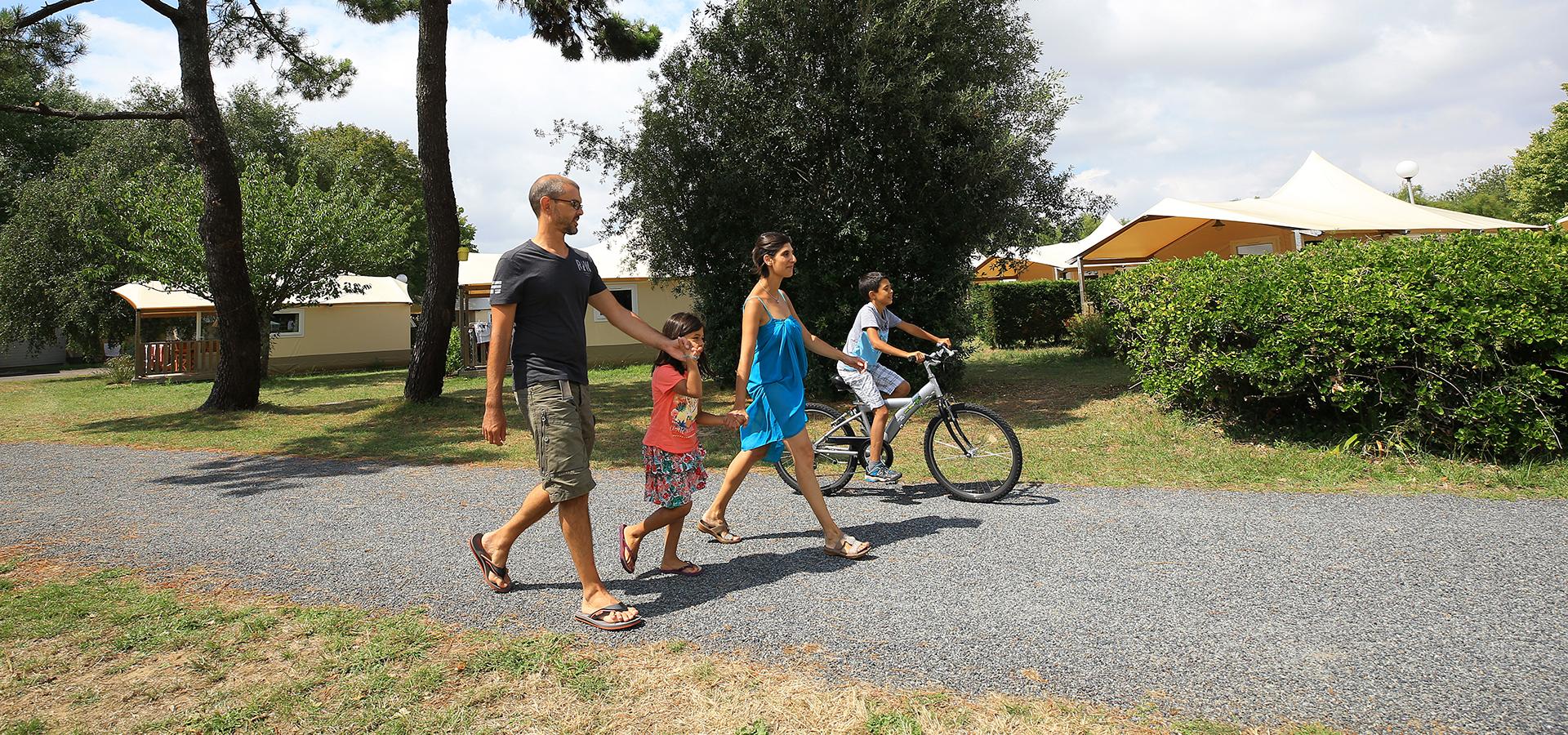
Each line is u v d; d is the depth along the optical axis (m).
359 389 16.30
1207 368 6.72
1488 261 5.62
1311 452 6.03
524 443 8.22
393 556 4.30
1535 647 2.75
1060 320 17.61
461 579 3.87
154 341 23.55
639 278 19.94
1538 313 5.23
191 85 11.26
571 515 3.26
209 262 11.60
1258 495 5.00
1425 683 2.53
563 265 3.33
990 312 17.58
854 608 3.32
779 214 10.37
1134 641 2.91
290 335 23.72
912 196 10.39
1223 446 6.49
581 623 3.25
